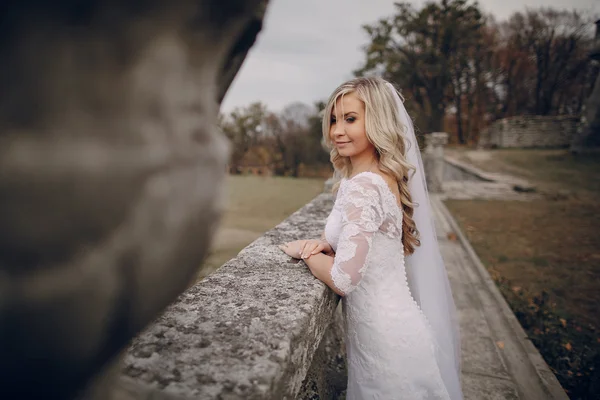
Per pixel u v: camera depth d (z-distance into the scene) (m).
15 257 0.32
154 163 0.38
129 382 0.76
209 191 0.48
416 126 1.87
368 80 1.47
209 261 4.91
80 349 0.39
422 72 29.31
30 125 0.31
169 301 0.50
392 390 1.37
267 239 1.94
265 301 1.16
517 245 5.89
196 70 0.45
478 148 26.08
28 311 0.33
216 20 0.45
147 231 0.39
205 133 0.47
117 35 0.35
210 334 0.96
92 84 0.33
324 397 1.92
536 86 32.56
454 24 27.56
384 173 1.45
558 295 4.05
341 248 1.30
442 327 1.69
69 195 0.33
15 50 0.31
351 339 1.50
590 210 8.16
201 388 0.76
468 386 2.27
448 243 5.47
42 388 0.39
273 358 0.86
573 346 2.95
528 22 31.91
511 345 2.72
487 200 9.66
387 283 1.42
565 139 23.31
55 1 0.31
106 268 0.37
